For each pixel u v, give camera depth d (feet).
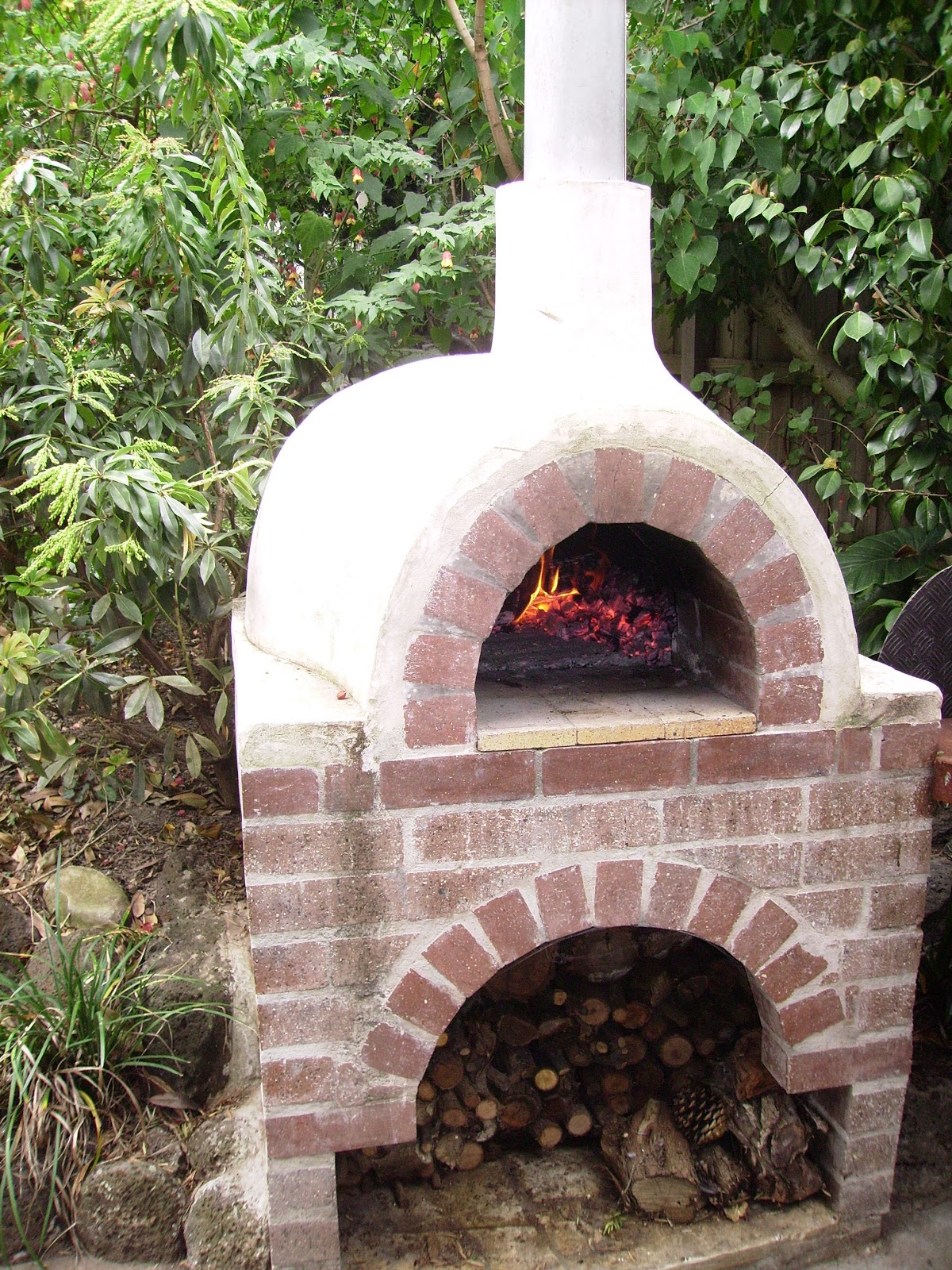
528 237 7.03
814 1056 7.65
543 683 7.91
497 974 8.13
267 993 6.75
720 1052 8.64
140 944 9.37
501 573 6.51
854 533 15.53
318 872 6.63
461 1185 8.30
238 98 10.62
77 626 10.43
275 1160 7.03
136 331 10.01
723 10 11.89
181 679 9.91
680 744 6.94
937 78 10.77
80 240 10.85
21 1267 7.72
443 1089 8.18
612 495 6.56
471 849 6.79
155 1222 7.84
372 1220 7.94
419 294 13.15
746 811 7.14
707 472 6.63
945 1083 9.15
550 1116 8.48
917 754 7.32
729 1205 7.98
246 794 6.43
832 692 7.09
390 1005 6.91
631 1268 7.57
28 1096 8.07
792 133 11.17
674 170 11.83
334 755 6.50
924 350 11.14
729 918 7.28
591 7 6.93
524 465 6.40
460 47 12.80
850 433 15.44
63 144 11.01
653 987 8.35
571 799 6.86
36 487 10.02
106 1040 8.43
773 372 14.58
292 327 12.23
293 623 7.97
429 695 6.55
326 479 8.13
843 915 7.48
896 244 11.03
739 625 7.09
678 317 14.38
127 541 8.67
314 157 12.80
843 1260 8.00
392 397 8.13
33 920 9.78
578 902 7.02
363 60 13.01
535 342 7.01
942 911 10.80
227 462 11.18
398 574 6.36
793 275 14.88
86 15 9.69
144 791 10.56
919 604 8.71
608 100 7.09
